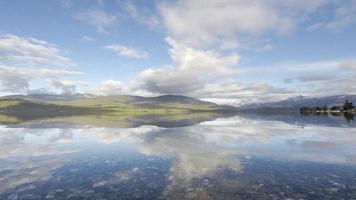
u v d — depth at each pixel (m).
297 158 19.72
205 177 14.57
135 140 31.12
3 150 24.14
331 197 11.20
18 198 11.38
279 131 42.94
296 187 12.63
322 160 18.89
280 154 21.36
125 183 13.53
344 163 17.88
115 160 19.38
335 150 23.03
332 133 38.56
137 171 16.02
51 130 45.81
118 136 35.66
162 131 44.03
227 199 11.12
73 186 13.08
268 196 11.39
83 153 22.42
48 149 24.61
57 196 11.64
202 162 18.55
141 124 64.88
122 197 11.48
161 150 23.84
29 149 24.61
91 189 12.60
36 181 13.92
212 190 12.29
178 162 18.61
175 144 27.69
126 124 64.81
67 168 16.88
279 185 12.96
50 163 18.41
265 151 22.84
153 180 14.06
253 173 15.34
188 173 15.46
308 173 15.28
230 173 15.43
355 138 31.92
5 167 17.20
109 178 14.47
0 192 12.17
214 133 40.16
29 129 47.94
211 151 23.08
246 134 38.16
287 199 11.02
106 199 11.25
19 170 16.34
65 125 60.00
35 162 18.75
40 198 11.39
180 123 70.12
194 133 40.12
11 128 50.28
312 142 28.48
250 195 11.55
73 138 33.28
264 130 45.34
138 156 20.92
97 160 19.41
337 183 13.21
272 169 16.30
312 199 10.99
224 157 20.33
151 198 11.34
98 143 28.67
